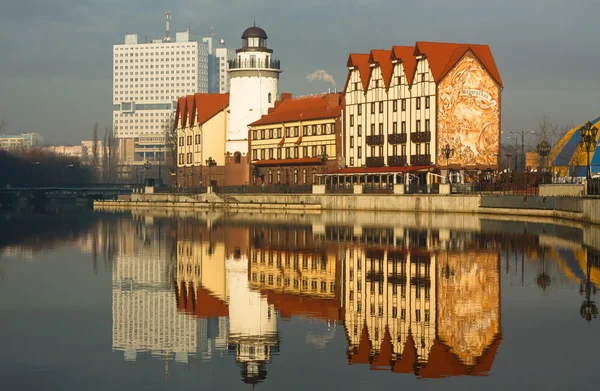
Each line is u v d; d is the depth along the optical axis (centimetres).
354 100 13575
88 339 3678
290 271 5747
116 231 9519
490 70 12206
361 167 13350
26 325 3966
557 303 4262
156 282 5341
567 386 2856
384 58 13175
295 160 14488
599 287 4741
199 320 4091
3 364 3250
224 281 5369
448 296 4509
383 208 11881
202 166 17050
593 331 3619
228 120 16712
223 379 3042
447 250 6594
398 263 5897
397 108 12712
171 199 16250
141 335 3756
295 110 15100
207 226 10088
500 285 4841
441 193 11262
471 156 12156
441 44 12362
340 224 9794
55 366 3231
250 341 3591
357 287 4925
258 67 15950
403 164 12556
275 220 10950
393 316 4025
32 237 8731
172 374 3112
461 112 12075
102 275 5675
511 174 11912
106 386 2972
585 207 8962
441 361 3200
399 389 2878
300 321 4012
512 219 10006
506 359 3195
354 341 3556
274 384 2966
